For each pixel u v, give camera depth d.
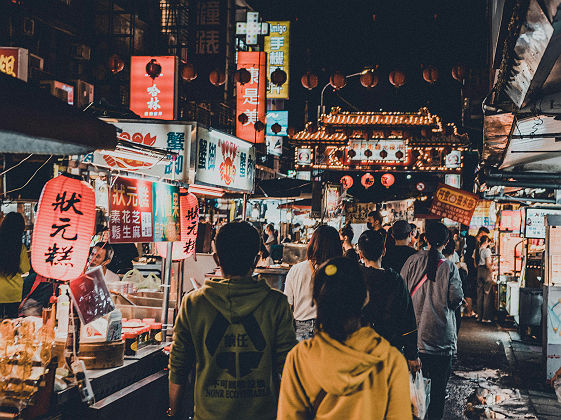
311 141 31.30
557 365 8.20
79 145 3.05
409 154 31.30
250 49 31.53
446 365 5.65
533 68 3.99
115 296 6.05
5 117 2.43
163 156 4.97
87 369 4.33
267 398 3.00
